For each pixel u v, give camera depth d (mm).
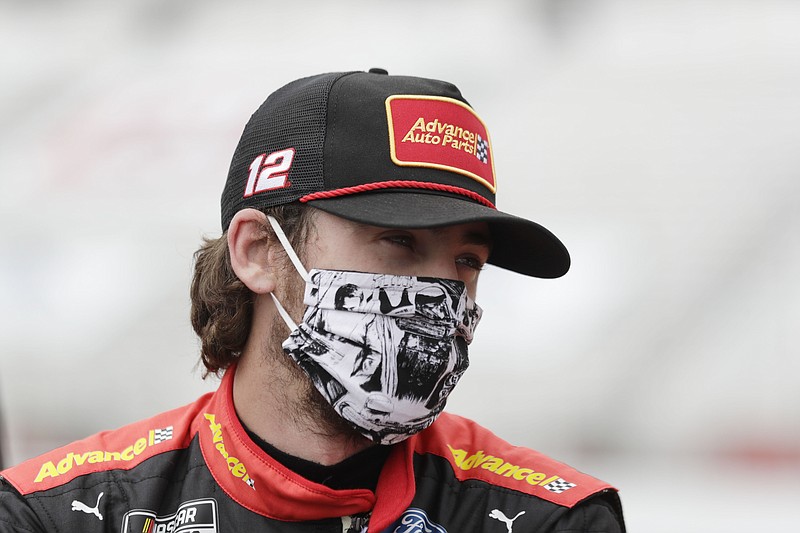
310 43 47812
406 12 49031
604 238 33969
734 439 28328
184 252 35844
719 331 30734
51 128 44656
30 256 36688
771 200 34312
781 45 41781
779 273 32094
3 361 32500
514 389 29234
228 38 49094
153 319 33062
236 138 41656
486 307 30688
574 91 41656
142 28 50375
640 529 23406
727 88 39719
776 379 29422
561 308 31016
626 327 30484
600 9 45719
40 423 30891
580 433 28578
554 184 36875
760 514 24406
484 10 47594
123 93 46188
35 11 52844
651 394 29344
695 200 35031
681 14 44531
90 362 32094
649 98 40219
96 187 40406
